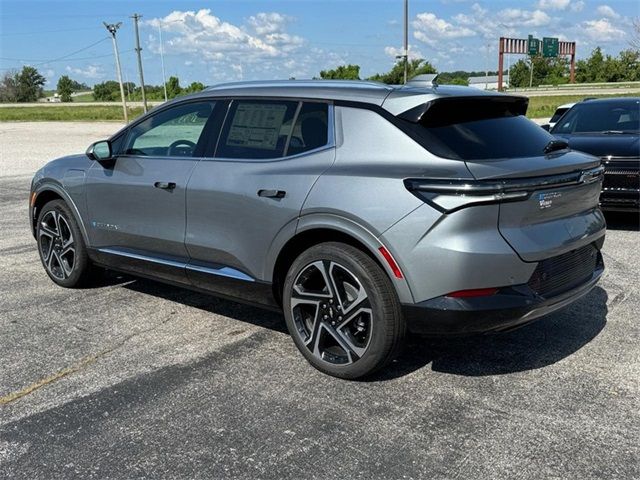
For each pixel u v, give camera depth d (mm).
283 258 4023
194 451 3066
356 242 3639
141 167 4750
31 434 3230
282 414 3410
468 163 3354
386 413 3410
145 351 4273
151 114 4871
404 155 3521
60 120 55219
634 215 8750
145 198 4680
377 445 3102
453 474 2865
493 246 3301
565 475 2854
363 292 3578
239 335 4547
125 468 2939
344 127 3791
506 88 91875
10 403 3555
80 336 4547
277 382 3787
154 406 3506
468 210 3248
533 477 2840
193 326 4734
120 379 3844
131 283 5836
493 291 3361
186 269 4500
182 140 4605
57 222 5562
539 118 37188
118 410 3467
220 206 4188
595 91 70250
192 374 3904
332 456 3012
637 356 4129
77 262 5445
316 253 3742
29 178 14336
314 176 3740
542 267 3537
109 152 4938
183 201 4410
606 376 3842
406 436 3178
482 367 3977
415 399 3564
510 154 3584
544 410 3430
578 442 3113
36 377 3881
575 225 3797
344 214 3557
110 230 5043
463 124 3682
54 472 2910
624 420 3320
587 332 4543
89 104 104750
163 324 4781
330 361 3816
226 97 4438
